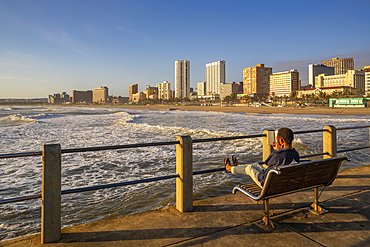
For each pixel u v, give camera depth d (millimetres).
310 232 2820
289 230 2867
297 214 3299
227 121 34688
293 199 3830
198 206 3588
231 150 11258
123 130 21703
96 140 15484
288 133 2824
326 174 2963
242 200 3803
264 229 2893
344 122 32219
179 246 2539
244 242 2615
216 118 42844
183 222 3082
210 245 2555
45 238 2584
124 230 2881
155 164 8914
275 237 2713
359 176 4930
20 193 6109
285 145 2855
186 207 3393
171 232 2832
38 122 31641
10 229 4242
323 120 36281
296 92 195875
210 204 3660
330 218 3174
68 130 21672
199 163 8906
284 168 2385
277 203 3684
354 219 3141
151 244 2576
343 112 66125
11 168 8547
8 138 16406
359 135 16578
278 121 34219
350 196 3910
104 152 11203
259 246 2535
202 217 3219
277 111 82875
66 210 5004
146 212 3393
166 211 3426
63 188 6297
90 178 7215
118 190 6152
